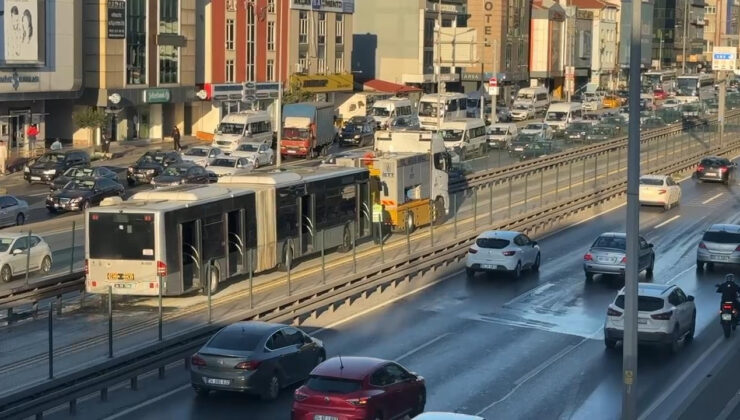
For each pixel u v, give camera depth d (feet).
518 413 76.79
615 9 547.49
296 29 327.06
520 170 220.23
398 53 395.55
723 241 133.39
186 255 105.19
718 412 74.23
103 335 88.63
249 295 103.60
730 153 279.49
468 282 126.72
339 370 68.80
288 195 122.52
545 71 472.03
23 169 216.95
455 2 415.64
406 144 157.79
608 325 95.20
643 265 129.08
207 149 220.84
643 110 326.85
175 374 85.35
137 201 107.04
